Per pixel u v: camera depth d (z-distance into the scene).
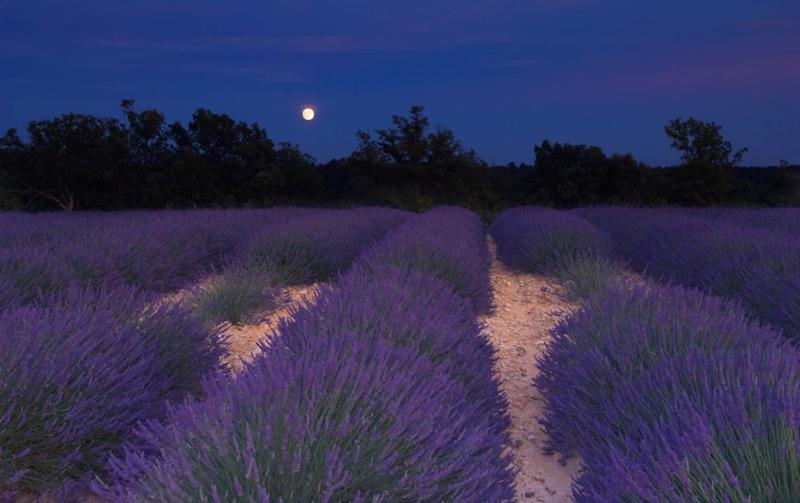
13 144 34.09
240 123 37.78
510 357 5.59
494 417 3.59
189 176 35.06
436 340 3.77
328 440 2.05
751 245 7.86
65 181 34.25
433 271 6.85
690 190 34.50
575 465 3.45
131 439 3.00
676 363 3.18
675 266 8.98
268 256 8.74
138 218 15.58
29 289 5.54
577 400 3.43
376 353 3.02
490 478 2.32
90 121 34.47
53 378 2.88
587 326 4.27
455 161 41.16
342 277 5.32
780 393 2.35
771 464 1.97
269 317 6.72
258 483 1.78
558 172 43.31
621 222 15.17
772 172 42.78
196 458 1.96
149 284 7.67
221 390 2.41
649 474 2.16
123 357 3.39
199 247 10.20
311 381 2.38
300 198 40.94
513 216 19.81
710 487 1.93
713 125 34.53
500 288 9.26
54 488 2.73
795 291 5.29
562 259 9.88
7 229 10.52
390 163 41.38
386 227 14.85
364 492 1.95
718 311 4.38
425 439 2.25
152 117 35.38
